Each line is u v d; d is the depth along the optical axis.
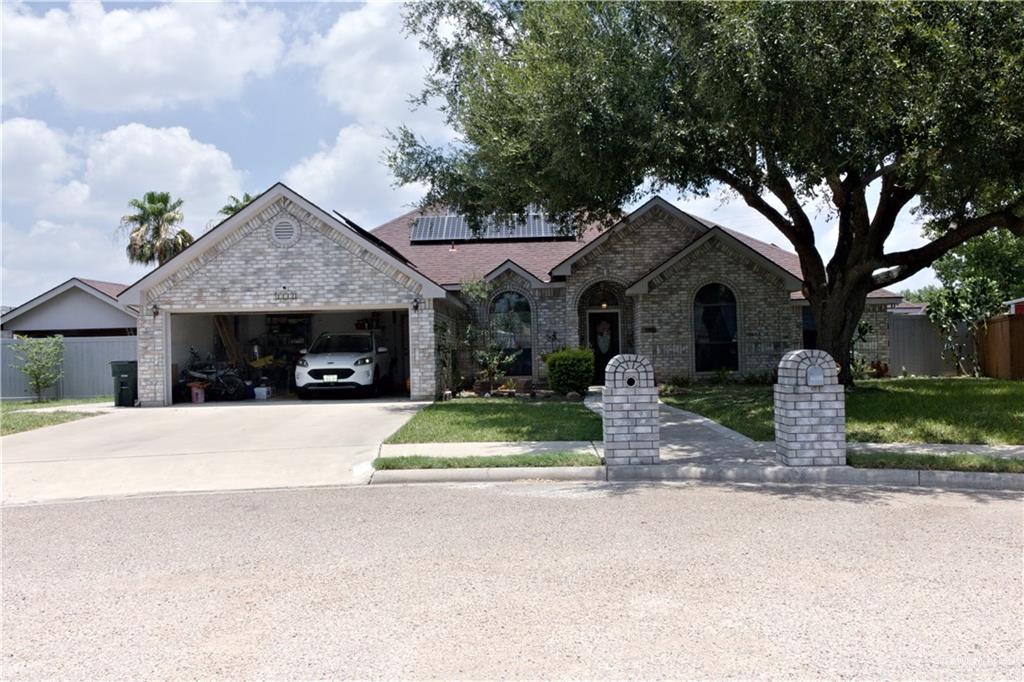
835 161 11.40
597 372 22.05
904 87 9.74
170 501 7.65
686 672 3.37
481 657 3.57
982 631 3.79
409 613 4.18
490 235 24.89
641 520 6.28
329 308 17.77
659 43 11.04
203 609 4.32
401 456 9.16
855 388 16.17
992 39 9.66
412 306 17.59
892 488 7.68
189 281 17.75
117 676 3.44
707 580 4.65
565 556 5.23
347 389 18.58
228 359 21.39
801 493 7.41
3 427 13.50
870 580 4.60
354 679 3.36
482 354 19.86
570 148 11.18
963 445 9.51
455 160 16.39
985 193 15.72
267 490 8.12
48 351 20.94
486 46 14.07
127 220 31.25
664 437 10.63
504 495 7.50
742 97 9.60
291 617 4.16
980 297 22.06
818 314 15.86
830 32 9.27
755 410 13.31
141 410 16.58
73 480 8.81
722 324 20.56
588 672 3.38
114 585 4.82
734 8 9.25
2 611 4.36
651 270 20.61
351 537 5.92
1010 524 6.04
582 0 10.97
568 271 20.75
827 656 3.51
